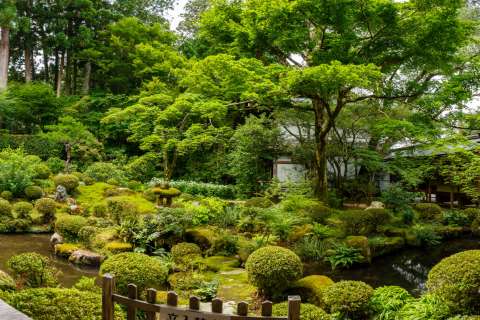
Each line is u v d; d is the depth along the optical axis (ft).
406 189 54.44
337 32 34.24
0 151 60.85
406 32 33.09
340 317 17.46
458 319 14.61
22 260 16.34
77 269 28.02
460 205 52.37
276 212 33.73
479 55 37.47
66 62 91.30
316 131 43.34
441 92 33.68
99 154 66.44
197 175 64.49
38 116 71.92
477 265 15.48
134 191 51.03
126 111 48.14
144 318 15.92
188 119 51.98
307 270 30.66
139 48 68.03
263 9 32.04
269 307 8.85
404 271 31.17
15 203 42.75
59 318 11.75
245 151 56.18
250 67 32.91
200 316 9.01
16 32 75.31
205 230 33.19
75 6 77.36
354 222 36.58
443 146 35.81
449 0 30.71
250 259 21.53
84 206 44.21
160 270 18.79
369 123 49.03
